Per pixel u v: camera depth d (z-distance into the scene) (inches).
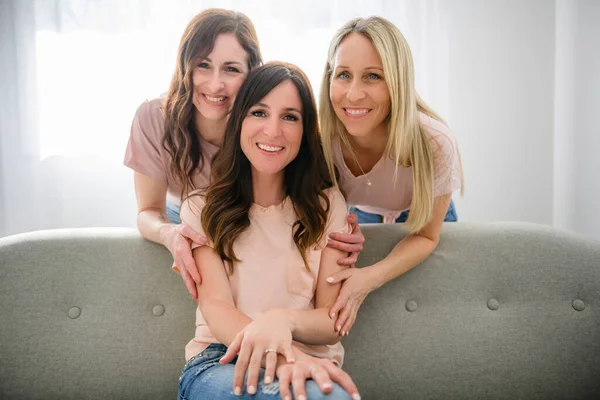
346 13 82.8
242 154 49.6
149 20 82.4
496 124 86.4
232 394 40.7
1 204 85.2
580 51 79.4
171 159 57.4
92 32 82.6
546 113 85.5
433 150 54.4
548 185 86.4
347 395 39.8
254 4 82.7
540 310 55.2
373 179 57.6
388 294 56.1
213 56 53.9
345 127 53.7
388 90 50.1
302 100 48.6
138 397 54.5
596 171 78.5
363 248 57.1
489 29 84.7
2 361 53.6
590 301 54.9
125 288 55.9
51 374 53.9
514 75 85.4
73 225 85.4
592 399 54.1
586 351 54.2
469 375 54.7
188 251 48.0
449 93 85.7
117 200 85.6
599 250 56.2
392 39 49.8
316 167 50.9
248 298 48.3
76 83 83.2
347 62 49.9
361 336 55.2
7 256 55.8
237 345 42.9
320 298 49.6
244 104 48.1
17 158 84.3
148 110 57.9
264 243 49.4
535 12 84.2
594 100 78.2
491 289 56.2
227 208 49.2
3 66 83.0
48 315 54.8
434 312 55.8
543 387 54.3
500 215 87.9
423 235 56.0
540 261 56.1
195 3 82.0
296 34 83.2
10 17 82.4
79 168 84.7
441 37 84.2
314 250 50.0
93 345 54.6
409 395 54.7
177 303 55.8
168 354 54.9
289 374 40.4
